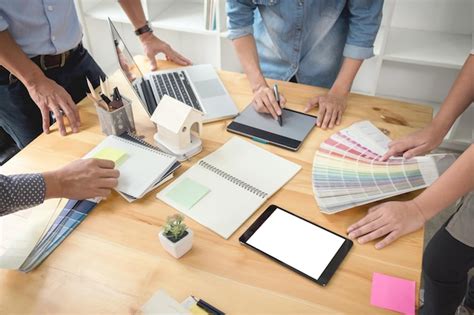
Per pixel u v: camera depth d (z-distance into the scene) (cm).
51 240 84
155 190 96
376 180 95
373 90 226
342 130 112
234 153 106
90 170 91
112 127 110
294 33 144
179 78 136
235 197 93
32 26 130
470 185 82
